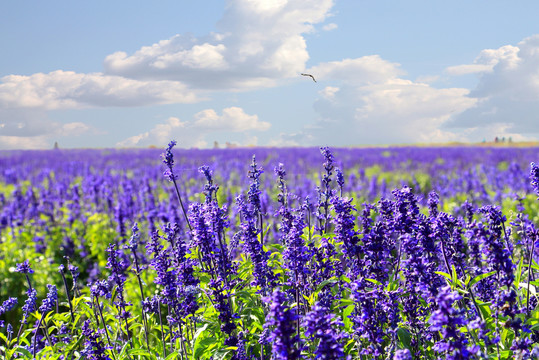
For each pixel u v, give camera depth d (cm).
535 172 505
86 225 1480
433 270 457
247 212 612
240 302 568
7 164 3675
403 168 3294
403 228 507
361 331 423
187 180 2278
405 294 488
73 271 607
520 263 491
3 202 1758
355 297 427
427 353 466
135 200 1650
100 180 1803
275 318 327
